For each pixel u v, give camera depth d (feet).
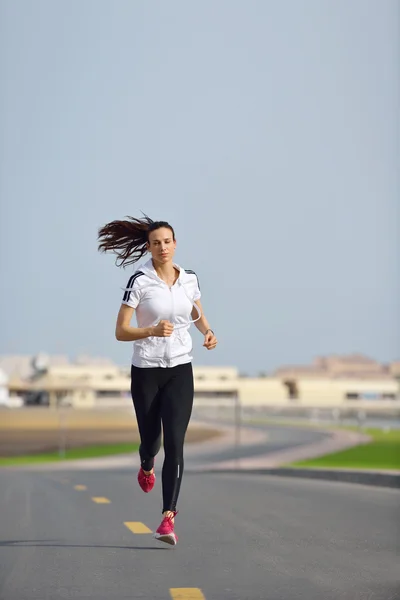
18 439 280.10
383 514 55.67
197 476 103.60
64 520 52.60
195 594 31.12
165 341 38.27
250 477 101.50
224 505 61.31
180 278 38.29
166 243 37.99
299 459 190.90
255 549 41.09
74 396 613.52
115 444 261.65
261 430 339.16
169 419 38.47
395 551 40.50
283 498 66.85
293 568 36.19
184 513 56.13
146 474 41.22
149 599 30.40
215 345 39.50
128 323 37.99
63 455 220.02
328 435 300.20
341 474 91.45
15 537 45.16
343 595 31.01
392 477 80.28
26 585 32.76
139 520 52.60
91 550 40.78
